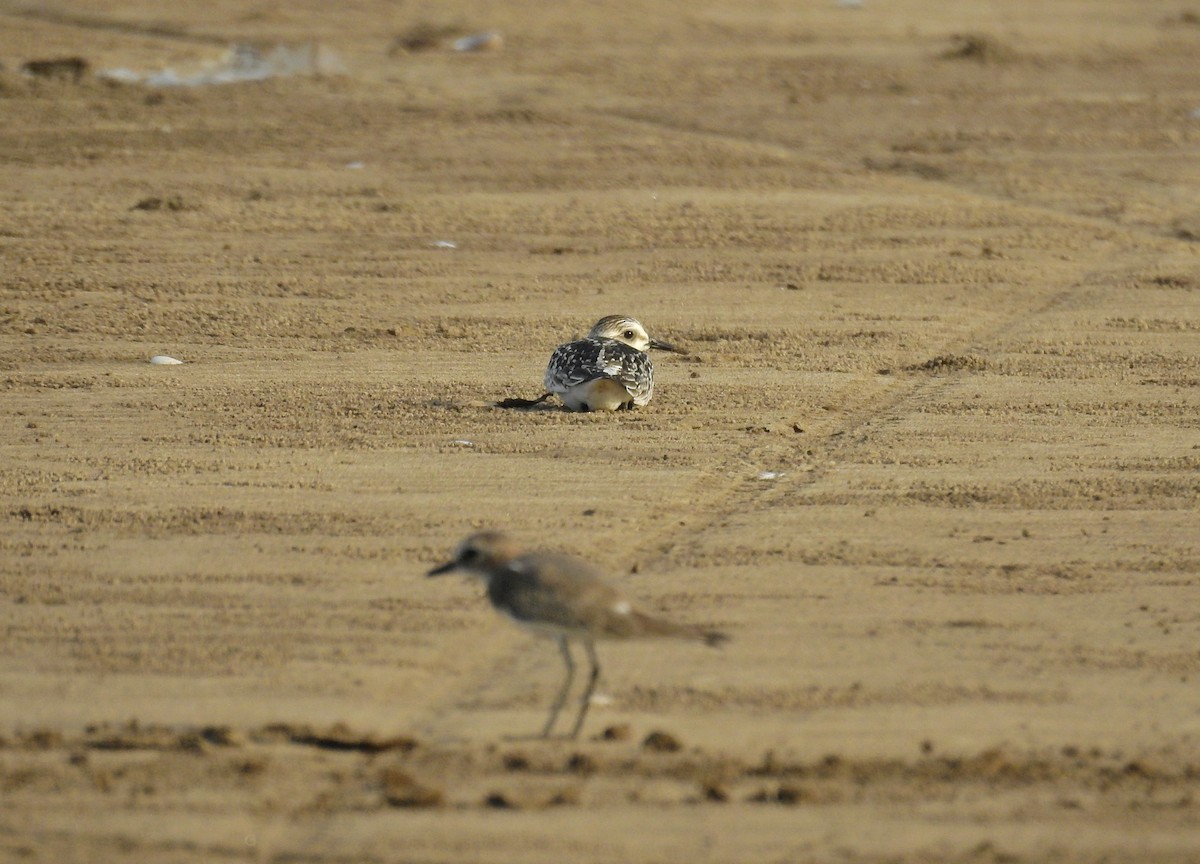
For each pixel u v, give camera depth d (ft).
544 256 106.83
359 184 128.47
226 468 63.41
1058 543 55.67
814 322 90.58
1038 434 69.36
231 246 108.47
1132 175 136.15
